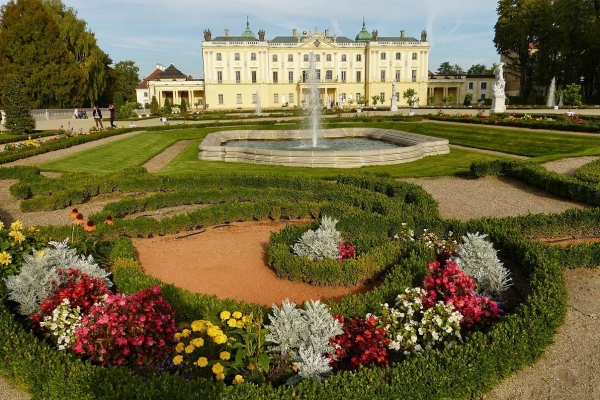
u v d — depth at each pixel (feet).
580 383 14.98
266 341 14.92
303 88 248.11
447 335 15.83
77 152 67.97
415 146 63.93
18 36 164.45
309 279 22.90
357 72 252.01
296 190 37.93
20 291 17.69
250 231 31.48
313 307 15.62
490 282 19.94
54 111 163.94
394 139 82.53
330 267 22.38
